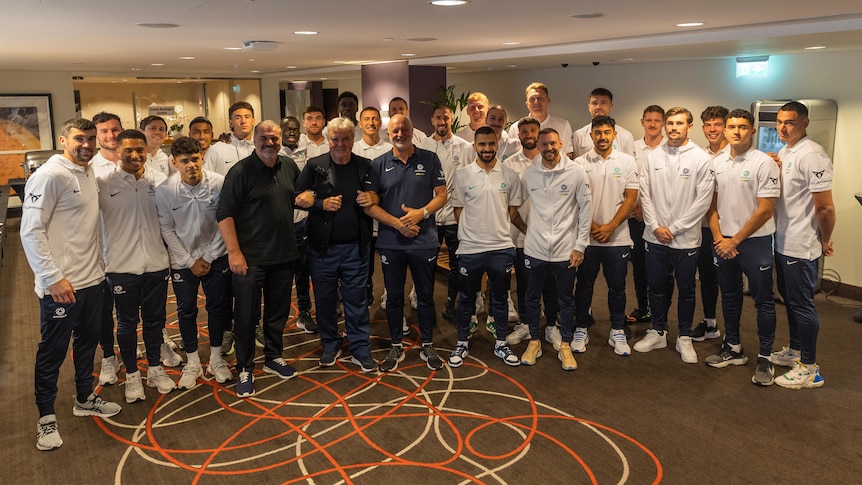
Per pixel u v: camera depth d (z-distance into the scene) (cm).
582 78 902
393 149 434
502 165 448
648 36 557
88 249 359
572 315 454
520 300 506
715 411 386
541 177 444
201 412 392
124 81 1550
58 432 363
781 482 313
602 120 458
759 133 629
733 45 549
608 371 446
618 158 464
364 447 350
